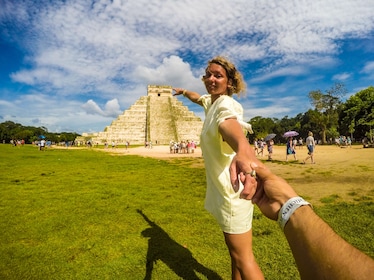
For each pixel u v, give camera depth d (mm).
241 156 1391
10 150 42906
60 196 8836
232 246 2729
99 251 4695
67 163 21188
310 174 12688
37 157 27891
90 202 8000
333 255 833
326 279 820
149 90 102438
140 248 4785
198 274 3930
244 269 2709
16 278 3850
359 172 12719
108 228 5812
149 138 84438
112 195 8945
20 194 9211
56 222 6207
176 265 4184
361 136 66188
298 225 989
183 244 4941
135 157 28719
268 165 17500
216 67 2787
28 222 6227
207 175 2908
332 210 6527
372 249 4375
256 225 5746
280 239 4977
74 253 4637
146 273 3969
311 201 7594
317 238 908
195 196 8766
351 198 7742
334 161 19078
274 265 4055
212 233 5453
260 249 4578
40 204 7820
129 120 93375
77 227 5887
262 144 28953
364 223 5516
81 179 12562
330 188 9266
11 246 4926
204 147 2729
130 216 6613
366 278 726
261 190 1232
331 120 74125
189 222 6137
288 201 1078
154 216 6586
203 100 3604
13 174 14414
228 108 2211
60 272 4012
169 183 11336
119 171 15766
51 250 4750
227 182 2590
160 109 98250
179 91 3992
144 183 11375
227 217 2662
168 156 30641
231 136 1825
